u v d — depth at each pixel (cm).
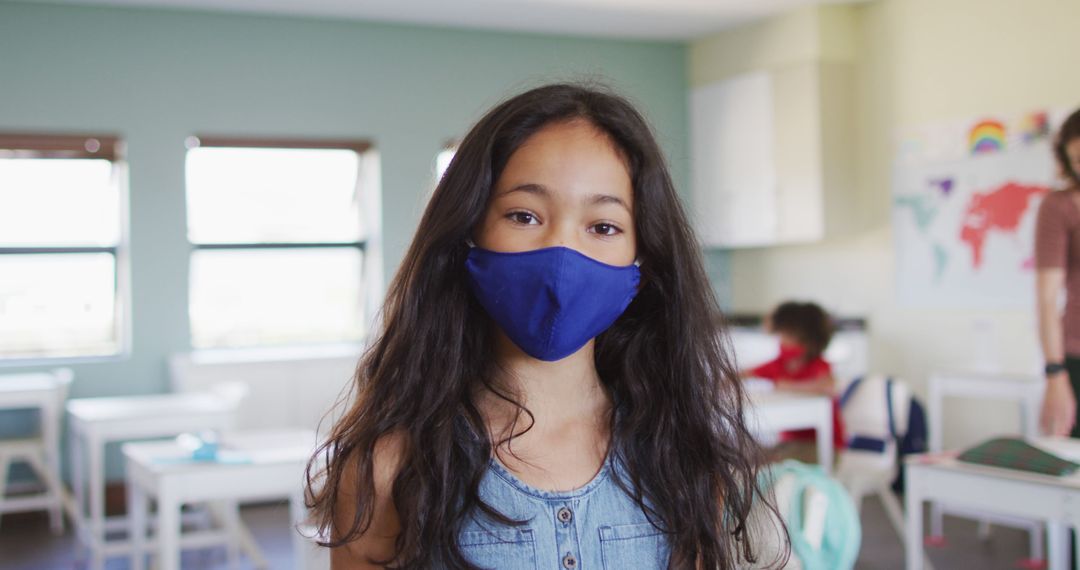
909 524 326
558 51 739
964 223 608
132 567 431
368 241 706
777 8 673
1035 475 297
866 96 672
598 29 726
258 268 687
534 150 94
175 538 328
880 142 662
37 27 616
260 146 666
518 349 99
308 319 705
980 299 599
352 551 96
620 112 98
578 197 93
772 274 752
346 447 97
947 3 616
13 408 623
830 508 231
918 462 323
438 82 707
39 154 629
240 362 617
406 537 92
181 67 645
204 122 650
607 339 108
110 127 631
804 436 457
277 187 685
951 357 616
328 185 700
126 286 639
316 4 644
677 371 105
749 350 693
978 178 599
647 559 99
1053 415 440
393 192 693
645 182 99
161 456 355
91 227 648
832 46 670
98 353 657
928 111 630
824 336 471
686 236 105
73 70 623
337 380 635
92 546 466
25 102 614
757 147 710
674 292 104
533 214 94
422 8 659
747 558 111
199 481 329
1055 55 559
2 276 636
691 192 768
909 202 642
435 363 97
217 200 671
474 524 94
